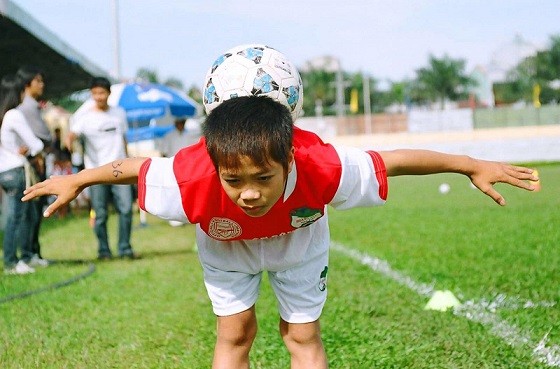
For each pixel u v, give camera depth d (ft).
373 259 21.25
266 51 9.25
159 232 33.58
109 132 24.07
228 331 9.48
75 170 35.76
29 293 17.67
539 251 21.18
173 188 8.33
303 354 9.53
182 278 19.36
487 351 11.62
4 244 21.98
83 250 27.89
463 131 123.13
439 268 19.03
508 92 215.10
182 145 37.35
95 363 11.76
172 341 12.89
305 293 9.34
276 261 9.09
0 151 21.70
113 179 8.72
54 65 47.03
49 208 8.69
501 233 25.46
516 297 15.43
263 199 7.52
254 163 7.24
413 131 133.80
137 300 16.56
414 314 14.20
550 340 12.12
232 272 9.29
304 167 8.13
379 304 15.10
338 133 136.56
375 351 11.81
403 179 73.56
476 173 8.75
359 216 34.73
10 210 21.86
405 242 24.54
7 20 33.47
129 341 13.00
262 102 7.61
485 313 14.10
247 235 8.66
